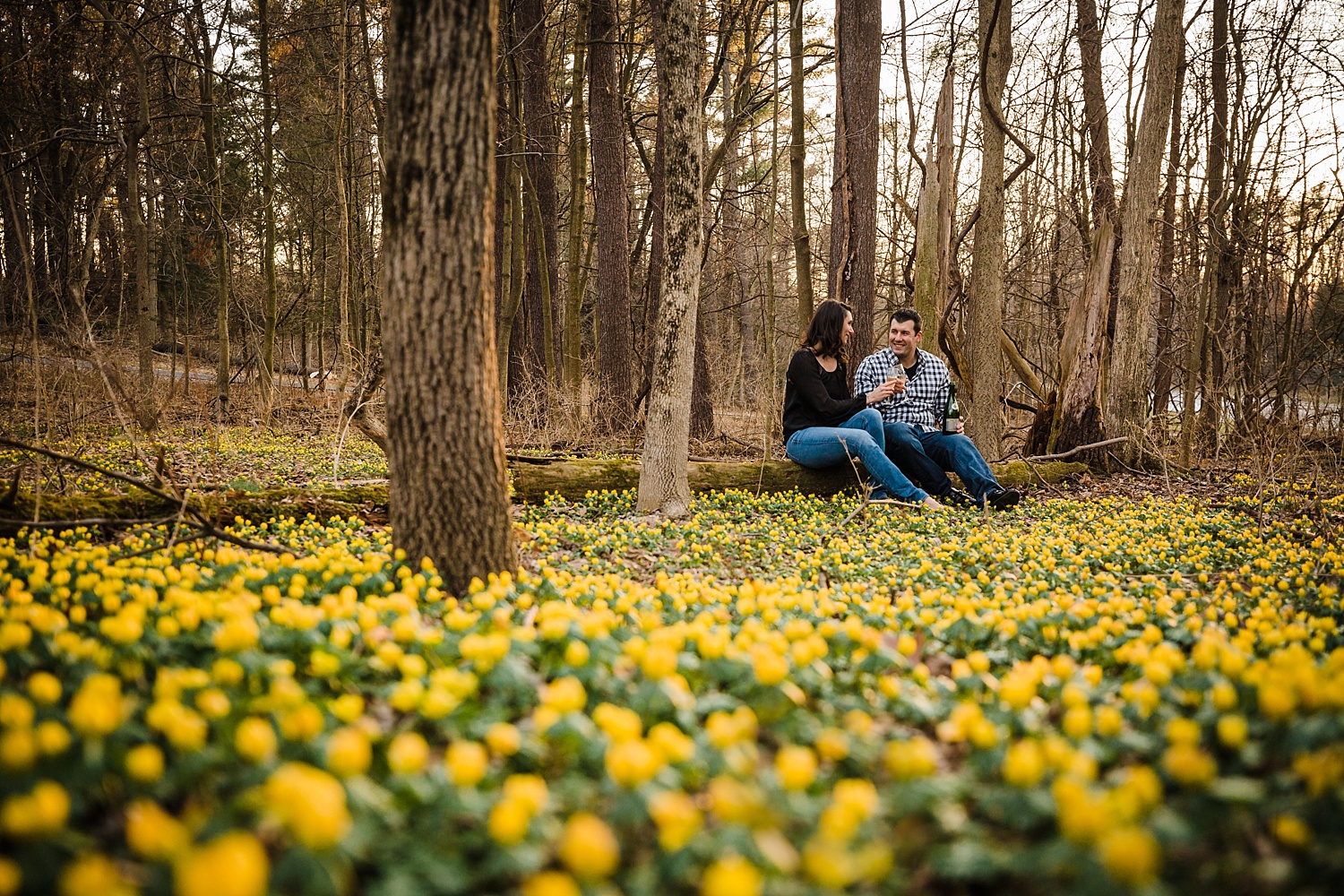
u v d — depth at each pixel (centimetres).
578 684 209
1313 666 239
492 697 235
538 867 152
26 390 1180
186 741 177
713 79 1521
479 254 383
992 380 1117
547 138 1594
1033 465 1041
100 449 1080
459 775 168
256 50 1677
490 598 322
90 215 1520
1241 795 173
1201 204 1391
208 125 1507
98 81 1380
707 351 1588
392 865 153
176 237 1605
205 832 153
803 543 627
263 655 242
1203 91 1437
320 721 188
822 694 251
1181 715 240
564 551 594
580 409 1397
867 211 1158
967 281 1434
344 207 1288
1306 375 1120
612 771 169
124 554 475
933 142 1123
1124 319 1098
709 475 878
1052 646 333
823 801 173
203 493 664
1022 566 537
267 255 1627
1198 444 1248
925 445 870
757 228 2164
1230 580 493
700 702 230
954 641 333
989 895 162
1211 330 1152
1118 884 140
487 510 399
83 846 151
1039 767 177
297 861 141
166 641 262
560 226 2367
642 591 387
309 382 2720
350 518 671
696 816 158
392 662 255
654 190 1477
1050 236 1794
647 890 149
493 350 402
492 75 375
